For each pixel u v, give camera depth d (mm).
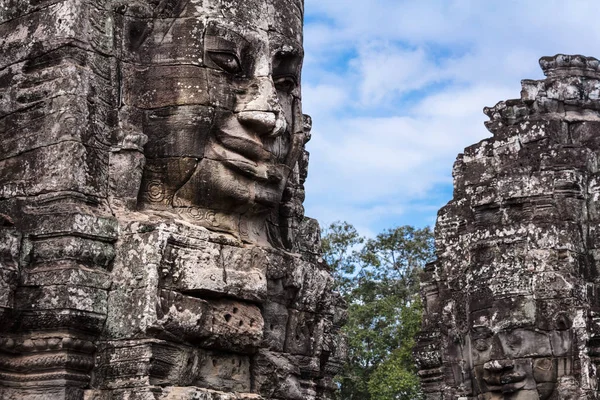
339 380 26469
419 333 17375
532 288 15289
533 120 16984
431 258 30781
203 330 7914
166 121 8234
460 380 15844
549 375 14906
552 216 16062
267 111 8406
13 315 7559
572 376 14820
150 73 8312
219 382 8156
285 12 8969
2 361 7527
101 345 7691
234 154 8320
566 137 17031
